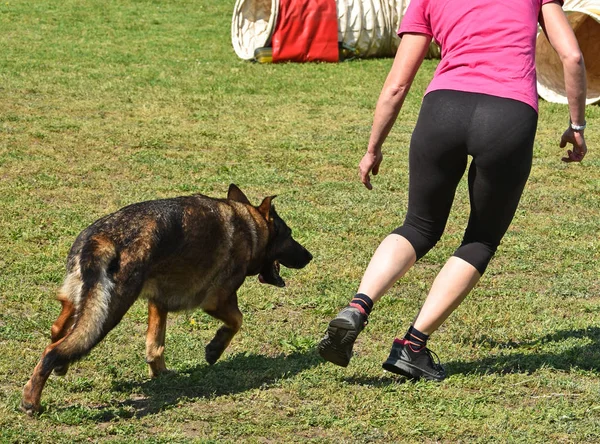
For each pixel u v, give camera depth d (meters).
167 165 12.41
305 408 5.34
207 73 20.44
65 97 17.00
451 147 5.33
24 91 17.30
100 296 5.01
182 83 19.02
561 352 6.45
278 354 6.48
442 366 5.90
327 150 13.88
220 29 27.75
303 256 6.93
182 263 5.66
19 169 11.69
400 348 5.71
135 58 22.09
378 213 10.54
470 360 6.28
